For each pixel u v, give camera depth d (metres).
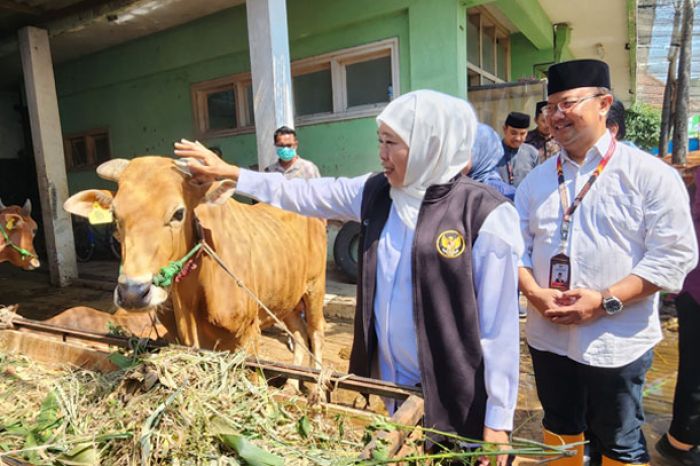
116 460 1.48
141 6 6.44
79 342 2.48
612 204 2.01
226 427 1.50
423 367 1.52
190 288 2.18
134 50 8.81
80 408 1.71
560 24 8.83
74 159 10.60
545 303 2.08
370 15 6.34
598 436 2.18
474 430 1.52
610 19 8.61
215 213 2.36
